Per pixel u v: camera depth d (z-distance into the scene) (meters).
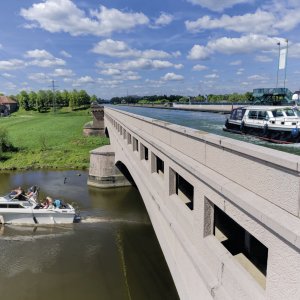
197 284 9.37
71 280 22.11
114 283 21.67
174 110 53.50
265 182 5.66
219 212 12.44
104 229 30.31
